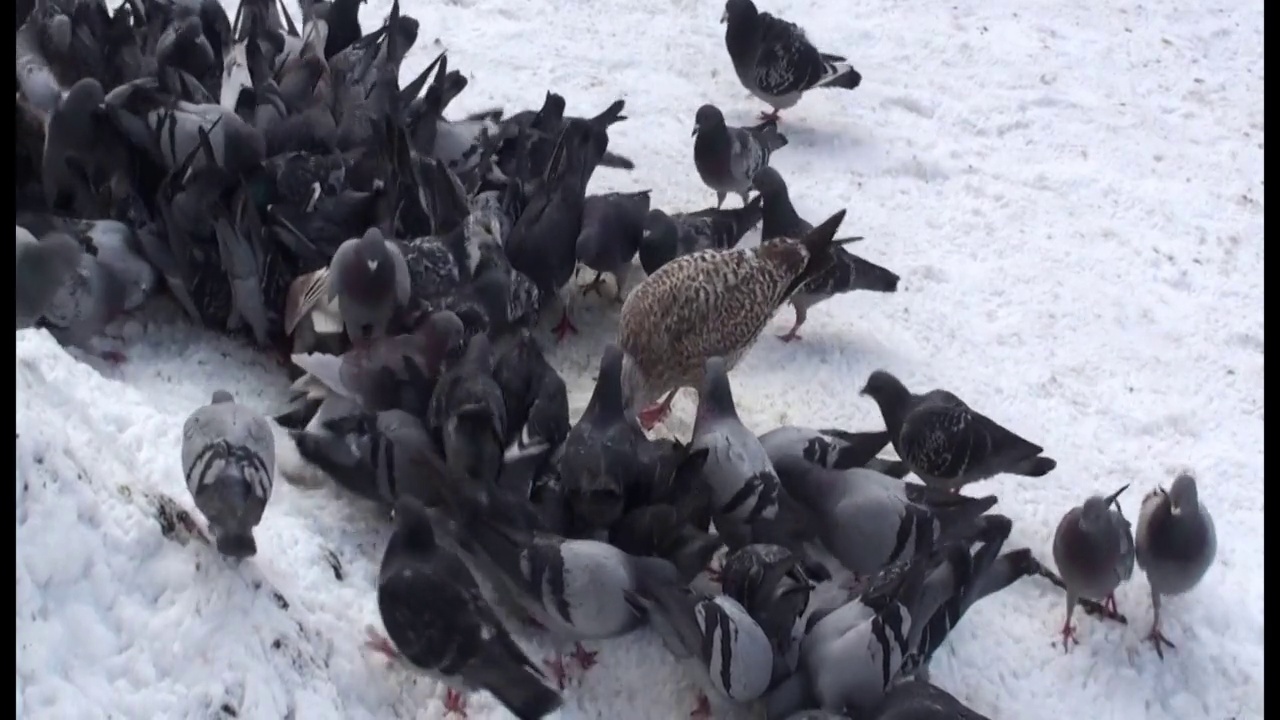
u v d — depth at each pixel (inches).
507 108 223.3
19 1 200.8
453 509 168.2
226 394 162.2
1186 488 173.5
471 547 167.5
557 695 156.4
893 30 252.2
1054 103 238.5
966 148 229.0
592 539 169.2
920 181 223.5
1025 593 180.1
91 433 163.8
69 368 167.6
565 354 193.9
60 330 178.4
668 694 167.8
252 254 182.9
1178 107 242.2
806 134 227.3
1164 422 198.5
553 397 177.2
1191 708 175.9
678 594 164.6
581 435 171.3
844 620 164.6
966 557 167.3
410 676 162.2
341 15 214.2
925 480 181.8
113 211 186.9
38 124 191.0
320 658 159.8
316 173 189.0
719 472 173.3
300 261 186.1
